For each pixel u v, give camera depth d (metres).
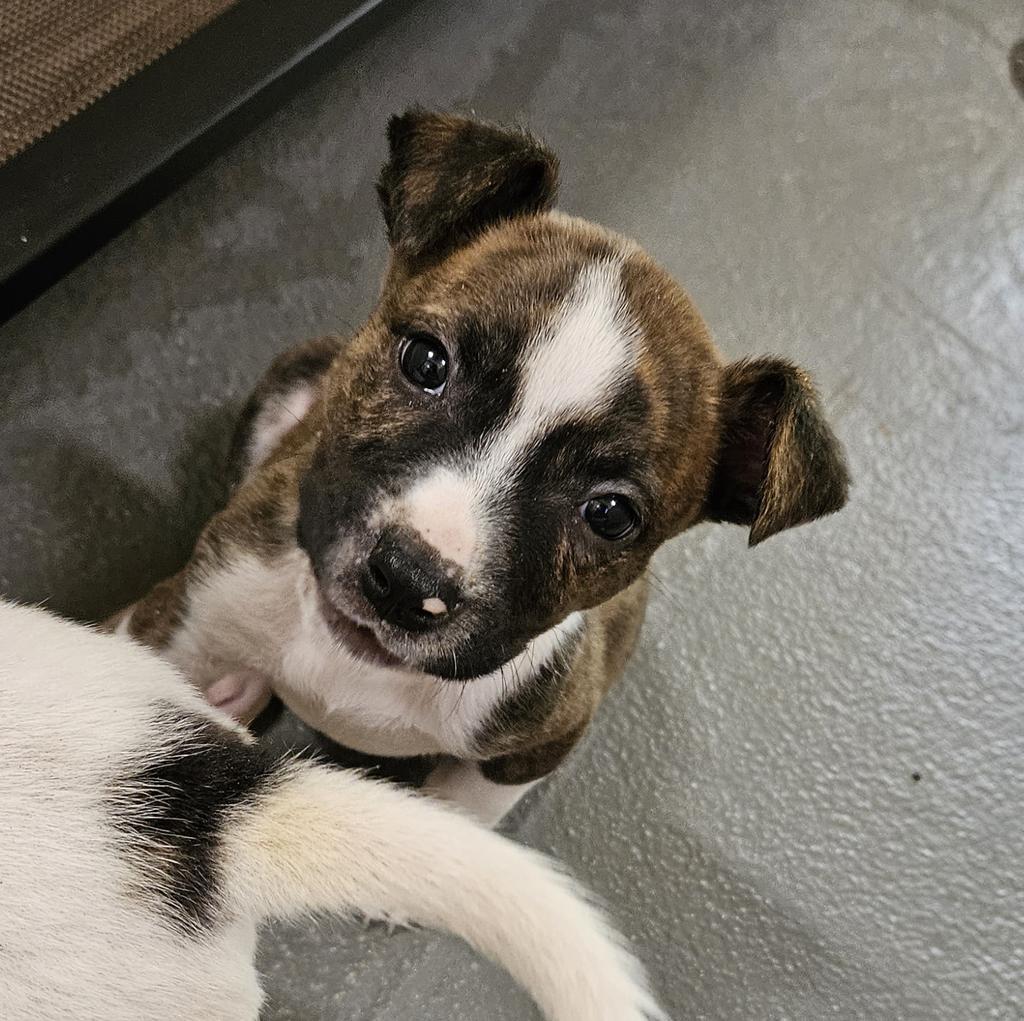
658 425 0.24
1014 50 0.54
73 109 0.37
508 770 0.31
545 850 0.36
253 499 0.30
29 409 0.37
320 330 0.41
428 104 0.44
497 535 0.23
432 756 0.36
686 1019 0.35
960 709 0.42
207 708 0.22
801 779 0.39
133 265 0.39
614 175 0.46
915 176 0.50
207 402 0.39
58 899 0.19
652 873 0.37
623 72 0.48
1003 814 0.40
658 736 0.39
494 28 0.46
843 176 0.49
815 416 0.25
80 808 0.19
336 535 0.24
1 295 0.36
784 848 0.38
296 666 0.29
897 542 0.44
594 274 0.24
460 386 0.23
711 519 0.28
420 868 0.19
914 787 0.40
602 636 0.32
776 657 0.41
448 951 0.34
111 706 0.21
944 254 0.49
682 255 0.46
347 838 0.20
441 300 0.24
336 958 0.33
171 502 0.37
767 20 0.51
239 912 0.20
